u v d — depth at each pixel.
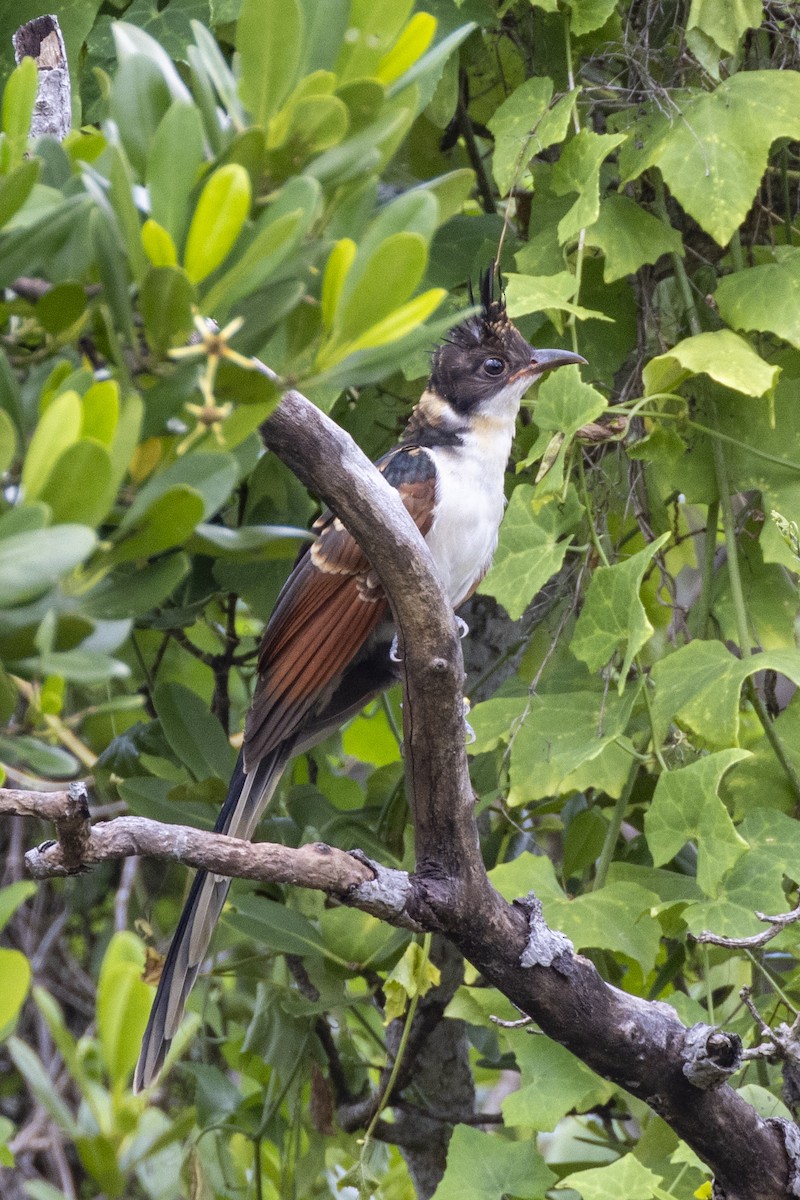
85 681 2.27
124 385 2.55
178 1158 4.73
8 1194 9.02
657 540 6.54
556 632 7.59
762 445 7.23
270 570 7.96
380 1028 9.32
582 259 7.72
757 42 7.79
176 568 2.53
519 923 5.25
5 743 2.47
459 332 8.08
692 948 7.72
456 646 4.85
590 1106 6.86
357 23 2.98
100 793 8.73
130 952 3.88
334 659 7.14
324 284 2.67
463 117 8.51
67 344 2.69
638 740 7.19
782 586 7.58
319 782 9.58
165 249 2.51
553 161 8.15
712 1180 5.91
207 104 2.74
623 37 7.54
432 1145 8.49
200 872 6.11
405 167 8.71
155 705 7.86
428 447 7.84
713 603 7.60
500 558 7.14
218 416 2.49
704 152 6.96
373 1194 7.11
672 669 6.73
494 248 8.05
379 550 4.63
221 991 9.22
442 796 5.06
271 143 2.72
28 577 2.11
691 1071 5.20
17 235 2.54
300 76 2.84
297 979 8.09
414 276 2.56
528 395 8.60
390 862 7.98
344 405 8.76
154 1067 5.80
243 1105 8.20
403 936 7.41
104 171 2.79
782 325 6.99
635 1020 5.31
